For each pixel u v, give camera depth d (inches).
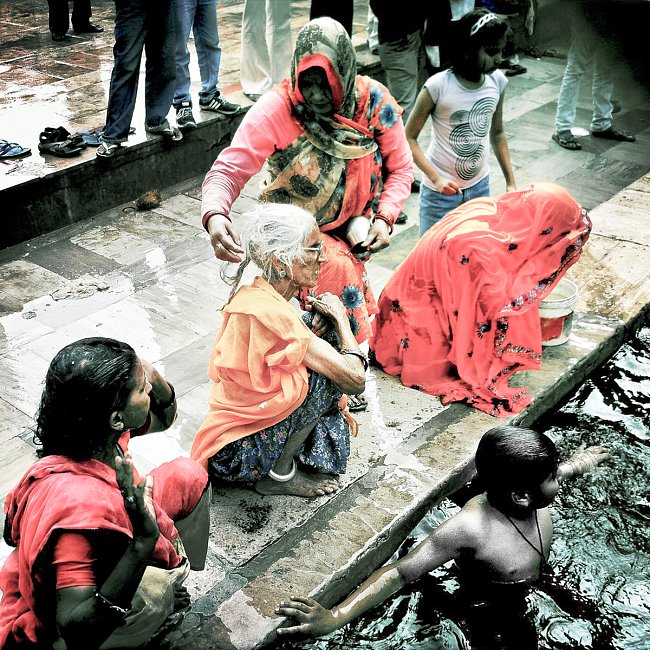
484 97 164.4
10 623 81.4
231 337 113.0
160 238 209.6
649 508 128.2
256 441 117.9
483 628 109.1
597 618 110.3
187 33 234.2
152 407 102.5
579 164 256.8
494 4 317.1
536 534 112.2
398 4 223.9
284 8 253.3
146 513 72.7
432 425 140.4
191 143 240.2
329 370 110.7
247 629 102.0
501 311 140.7
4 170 207.2
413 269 146.4
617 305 175.8
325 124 127.3
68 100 260.5
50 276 190.9
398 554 120.8
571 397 157.1
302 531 117.4
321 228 137.2
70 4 382.9
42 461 79.7
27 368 157.1
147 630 92.7
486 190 178.7
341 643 107.3
